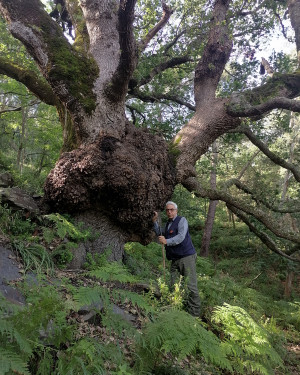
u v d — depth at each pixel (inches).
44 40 206.4
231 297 233.0
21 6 208.2
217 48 289.0
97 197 201.2
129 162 200.1
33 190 243.6
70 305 87.9
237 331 138.1
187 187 280.1
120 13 157.8
